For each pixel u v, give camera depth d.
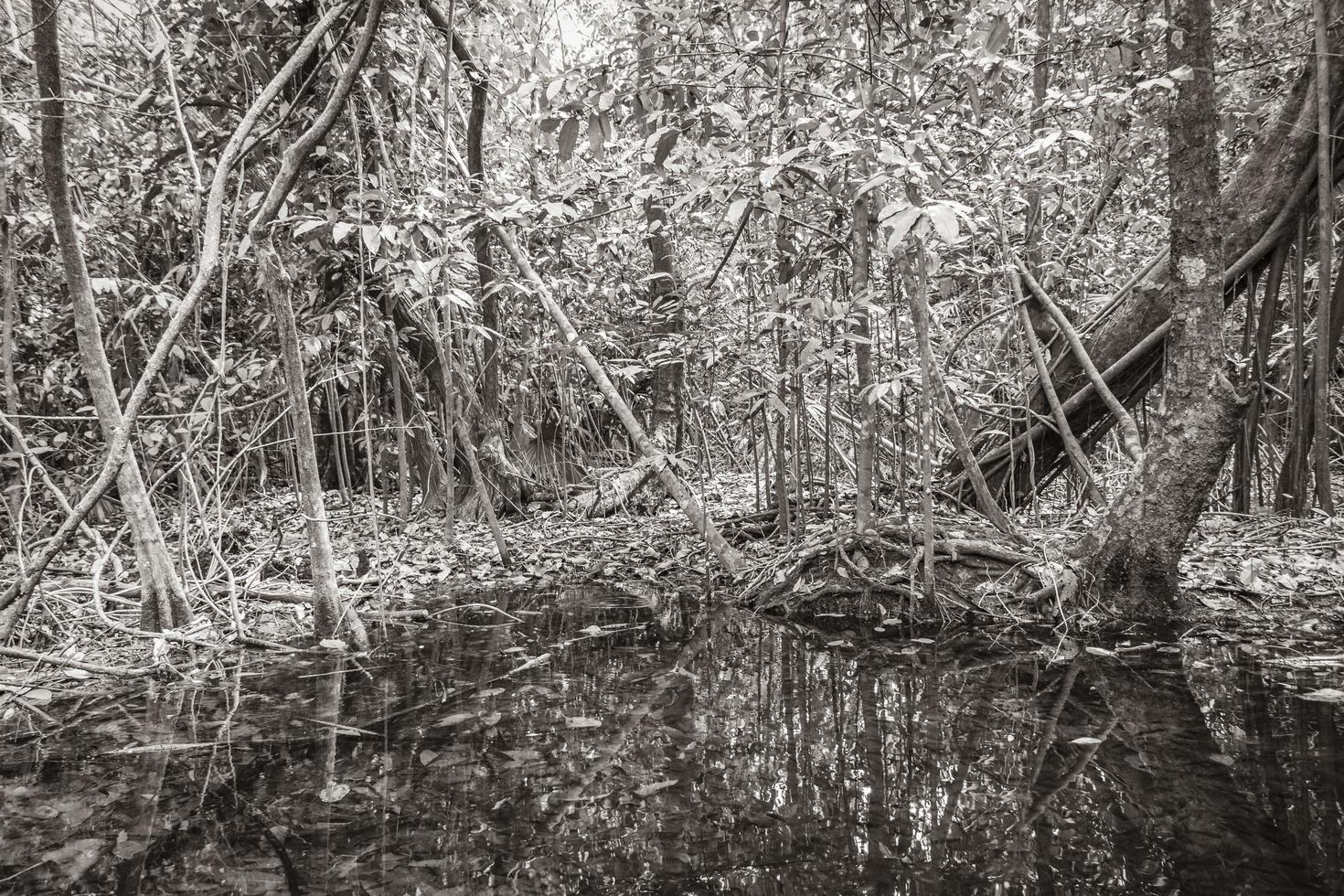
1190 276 3.21
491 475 6.95
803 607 3.80
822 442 7.12
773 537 5.24
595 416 10.03
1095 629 3.28
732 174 2.99
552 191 3.86
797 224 3.71
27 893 1.39
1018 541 4.00
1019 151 3.81
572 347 4.58
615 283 6.85
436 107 5.79
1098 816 1.66
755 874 1.44
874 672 2.79
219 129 5.00
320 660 3.02
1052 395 5.14
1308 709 2.28
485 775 1.92
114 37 5.35
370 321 5.58
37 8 2.65
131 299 5.56
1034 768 1.91
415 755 2.05
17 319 5.28
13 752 2.10
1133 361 5.17
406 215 3.76
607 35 5.77
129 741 2.16
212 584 4.01
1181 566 4.07
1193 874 1.42
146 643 3.18
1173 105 3.20
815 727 2.23
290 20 4.75
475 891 1.39
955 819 1.66
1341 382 6.56
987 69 3.66
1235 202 4.53
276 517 6.22
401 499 6.48
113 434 2.99
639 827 1.65
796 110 3.25
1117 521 3.46
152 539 3.24
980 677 2.69
